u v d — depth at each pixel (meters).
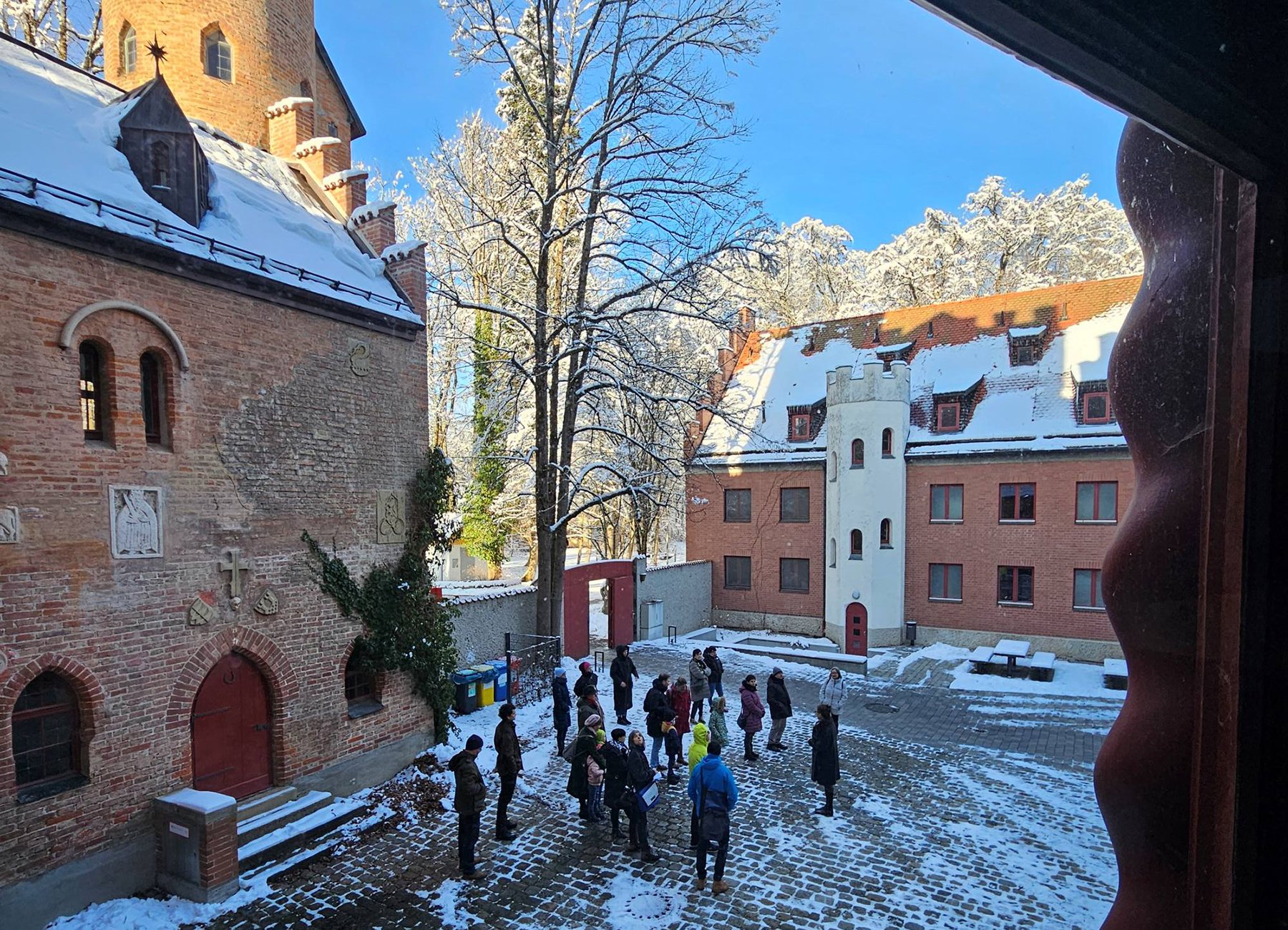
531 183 20.06
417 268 14.32
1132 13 1.38
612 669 16.19
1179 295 2.50
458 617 18.38
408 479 13.97
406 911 9.13
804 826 11.59
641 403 21.42
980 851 10.88
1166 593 2.44
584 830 11.32
